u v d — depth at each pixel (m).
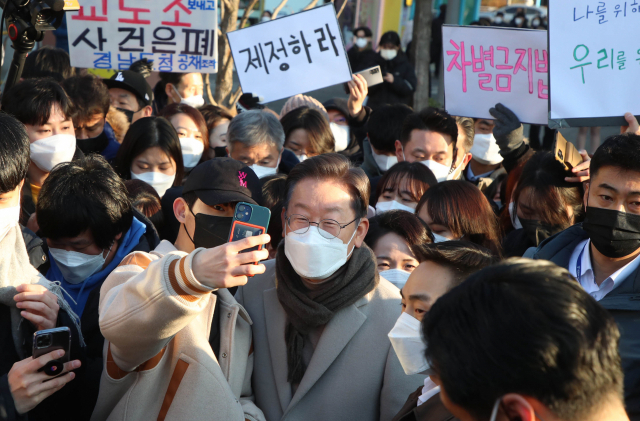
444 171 4.04
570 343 0.98
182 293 1.66
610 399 1.02
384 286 2.42
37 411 2.05
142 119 4.09
